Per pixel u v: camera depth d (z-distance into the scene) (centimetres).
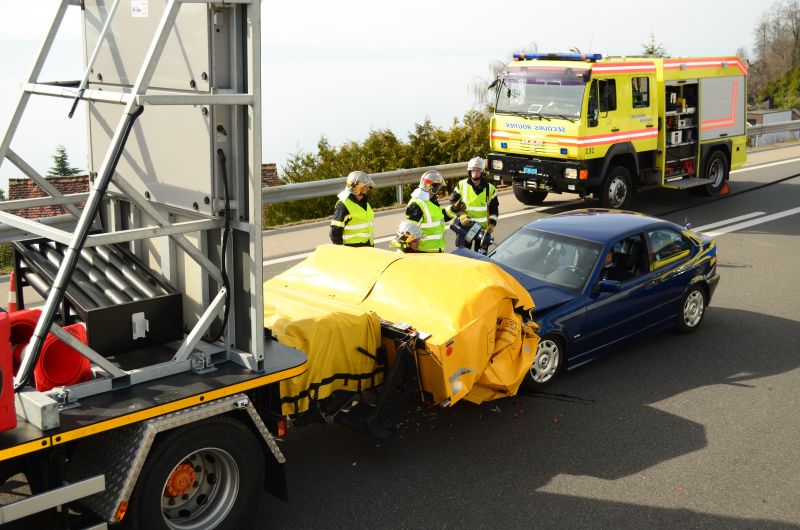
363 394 605
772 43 10056
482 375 617
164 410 418
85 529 404
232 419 457
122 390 430
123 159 521
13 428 380
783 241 1373
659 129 1634
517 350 644
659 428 660
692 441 637
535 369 720
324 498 539
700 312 912
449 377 568
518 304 643
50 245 546
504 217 1541
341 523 509
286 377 470
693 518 525
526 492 552
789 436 650
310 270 680
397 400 571
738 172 2142
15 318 446
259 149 432
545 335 715
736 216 1580
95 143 544
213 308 459
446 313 591
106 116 523
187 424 435
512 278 647
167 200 484
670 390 741
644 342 877
